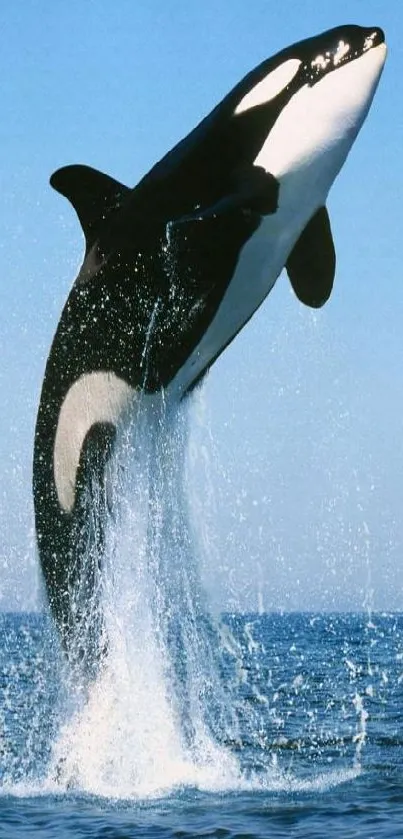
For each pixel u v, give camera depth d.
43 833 29.16
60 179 30.69
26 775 37.03
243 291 30.48
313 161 29.70
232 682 76.19
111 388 31.94
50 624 34.03
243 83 30.34
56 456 32.97
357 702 63.59
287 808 32.03
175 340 30.98
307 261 31.00
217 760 38.38
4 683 75.56
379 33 29.55
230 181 29.39
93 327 31.39
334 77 29.53
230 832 29.06
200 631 38.38
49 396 32.78
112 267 30.48
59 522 33.38
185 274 29.84
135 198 30.22
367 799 33.31
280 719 55.00
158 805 32.47
